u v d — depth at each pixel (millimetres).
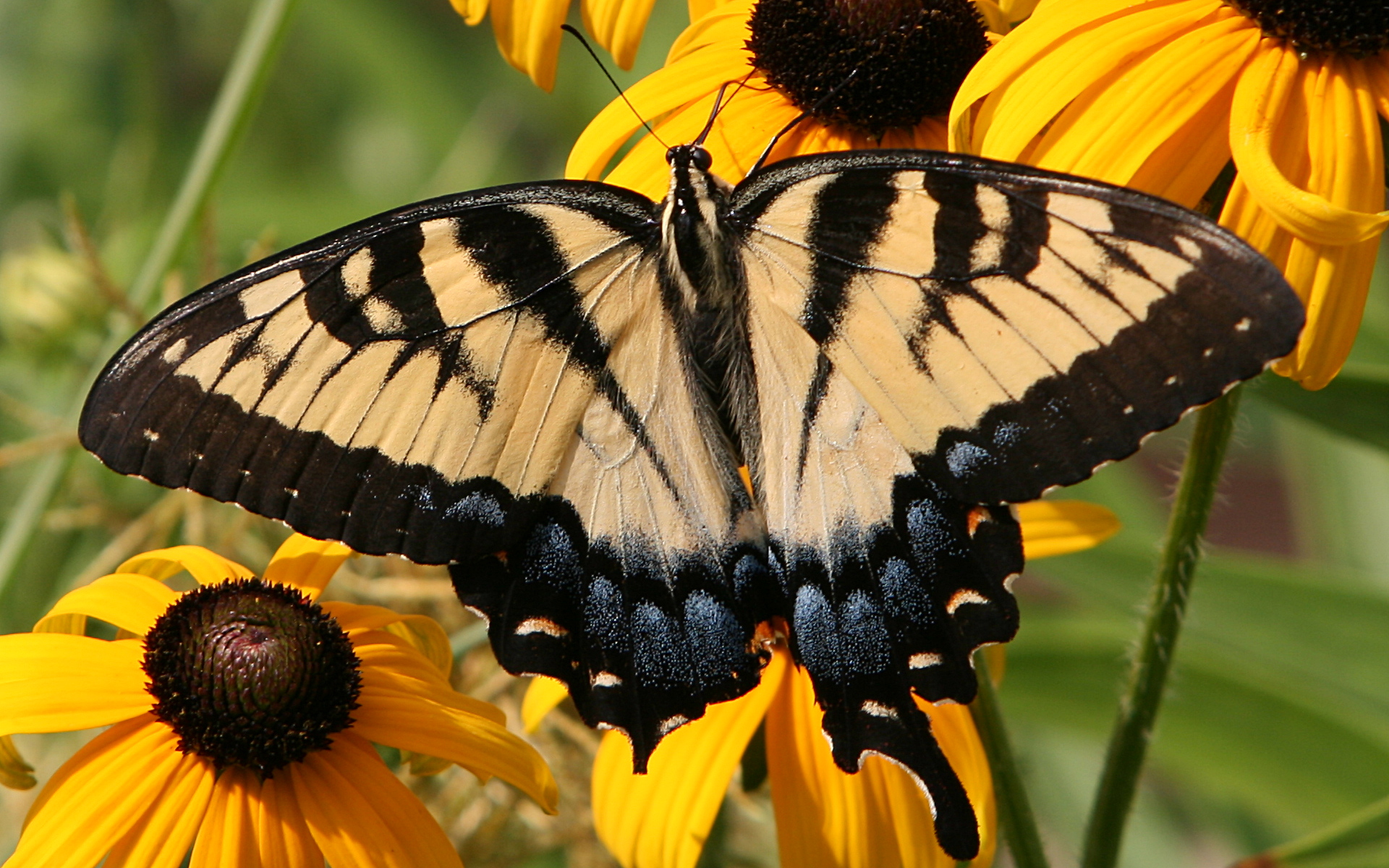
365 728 760
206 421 749
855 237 756
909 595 763
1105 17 761
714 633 767
